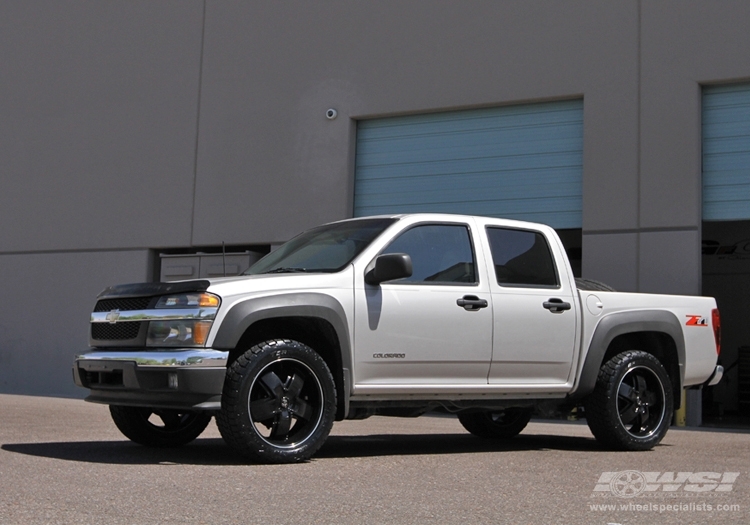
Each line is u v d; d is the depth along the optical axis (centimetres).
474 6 1512
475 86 1502
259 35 1695
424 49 1548
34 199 1883
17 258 1891
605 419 766
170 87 1767
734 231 2073
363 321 653
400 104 1559
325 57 1630
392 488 513
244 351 618
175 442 726
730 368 2056
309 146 1628
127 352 618
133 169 1789
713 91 1360
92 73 1852
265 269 713
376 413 707
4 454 626
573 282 771
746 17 1322
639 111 1377
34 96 1905
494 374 717
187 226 1723
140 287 638
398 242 688
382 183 1585
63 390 1820
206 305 599
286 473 560
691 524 426
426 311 680
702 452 782
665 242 1342
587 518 437
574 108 1446
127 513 418
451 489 515
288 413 612
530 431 1043
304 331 654
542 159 1462
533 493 509
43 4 1916
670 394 802
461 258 714
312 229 766
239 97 1700
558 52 1445
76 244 1833
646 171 1363
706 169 1355
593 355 766
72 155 1855
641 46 1385
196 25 1756
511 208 1478
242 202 1678
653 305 815
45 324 1848
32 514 409
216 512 426
